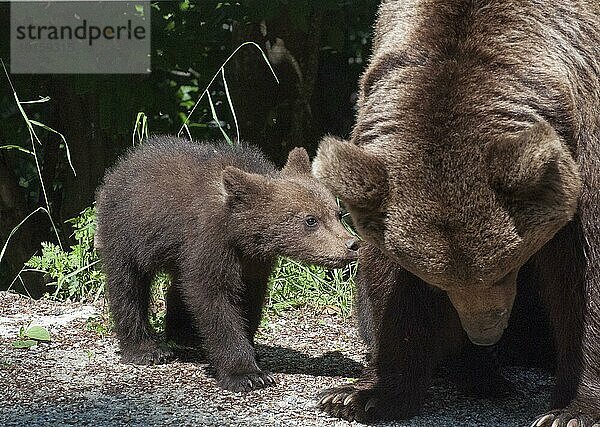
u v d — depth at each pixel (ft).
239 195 35.42
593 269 29.48
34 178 65.16
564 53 29.40
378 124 28.43
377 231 27.45
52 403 31.78
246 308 37.40
